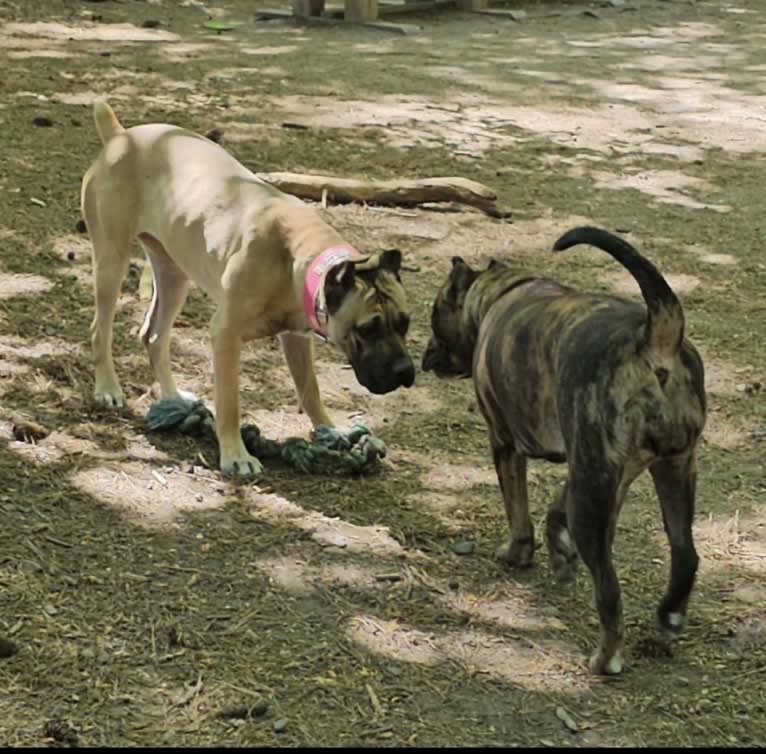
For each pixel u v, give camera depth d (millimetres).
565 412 4449
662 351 4258
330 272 5340
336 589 5055
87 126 10828
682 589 4594
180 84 12508
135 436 6148
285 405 6633
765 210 9891
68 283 7812
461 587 5117
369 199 9422
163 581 5031
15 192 9125
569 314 4621
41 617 4754
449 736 4266
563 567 5117
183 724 4258
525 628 4875
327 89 12656
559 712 4406
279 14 16031
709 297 8266
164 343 6410
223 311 5730
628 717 4398
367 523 5551
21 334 7121
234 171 5965
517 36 15930
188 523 5441
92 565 5102
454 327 5309
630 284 8359
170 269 6297
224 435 5859
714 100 13109
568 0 18453
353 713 4355
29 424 6051
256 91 12422
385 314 5328
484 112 12172
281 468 5957
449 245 8844
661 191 10203
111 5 16312
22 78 12289
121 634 4695
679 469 4496
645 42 15961
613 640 4539
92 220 6285
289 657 4625
